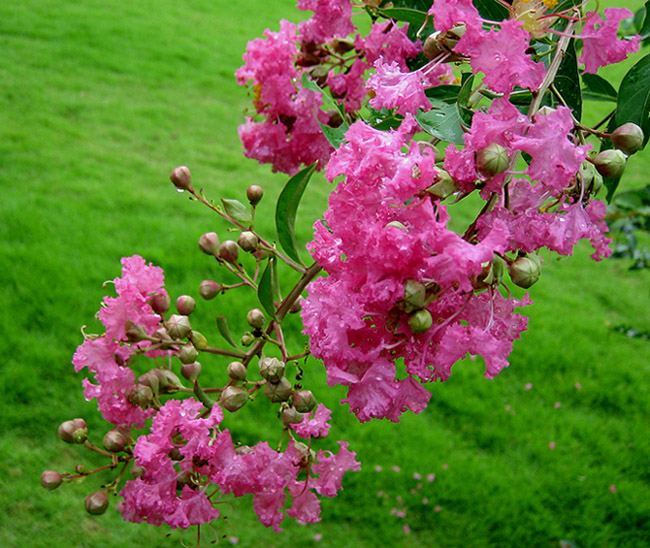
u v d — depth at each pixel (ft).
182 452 3.94
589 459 13.50
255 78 6.51
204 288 4.97
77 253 16.99
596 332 17.17
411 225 3.06
